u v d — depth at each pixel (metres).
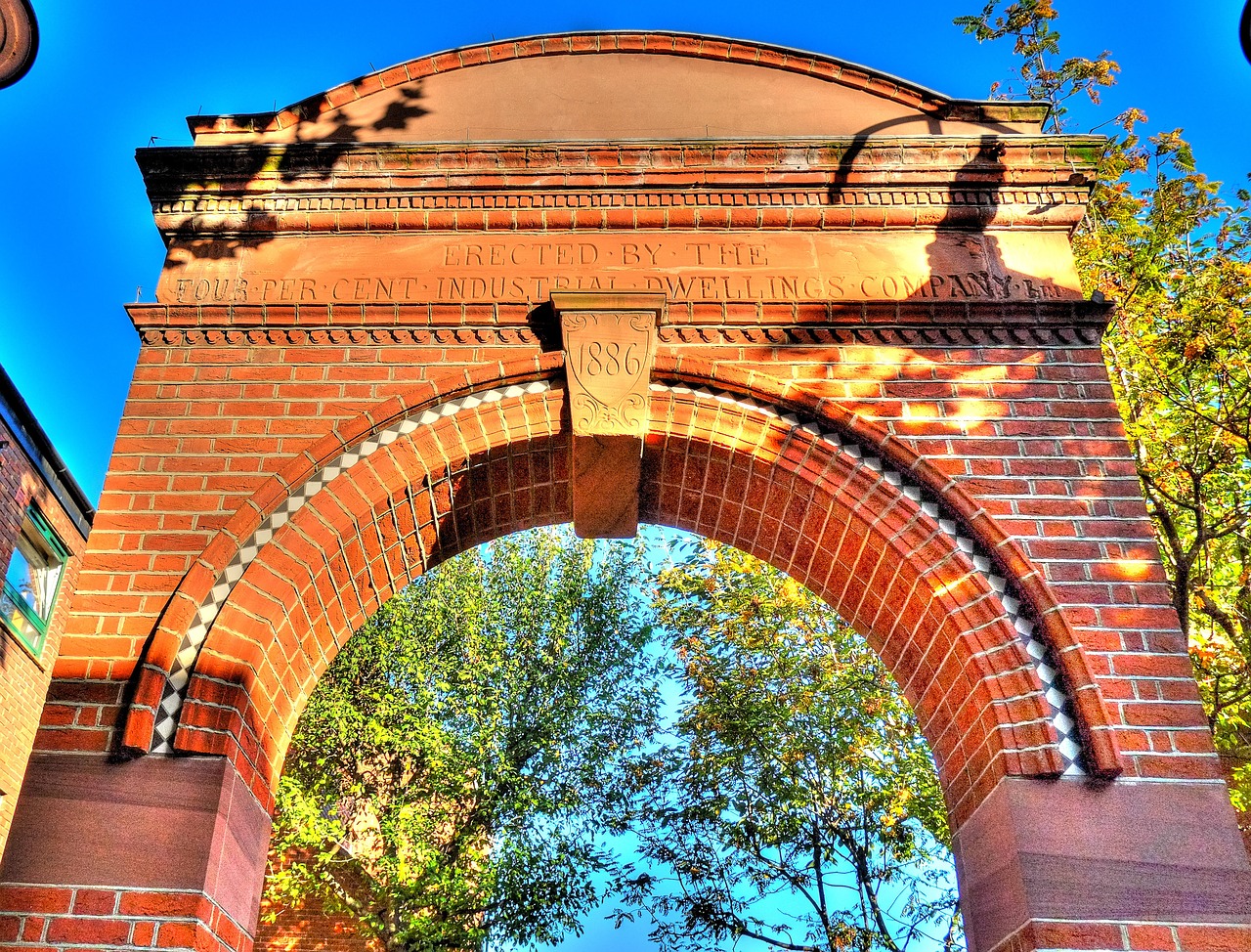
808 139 6.62
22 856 4.63
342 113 7.05
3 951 4.45
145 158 6.65
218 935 4.80
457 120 7.03
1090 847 4.73
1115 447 5.85
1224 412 8.75
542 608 16.38
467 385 6.01
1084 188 6.62
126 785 4.83
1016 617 5.38
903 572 5.67
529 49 7.24
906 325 6.19
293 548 5.56
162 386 6.02
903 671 6.19
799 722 12.65
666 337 6.16
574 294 6.12
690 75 7.18
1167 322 9.27
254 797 5.38
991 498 5.69
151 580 5.40
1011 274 6.43
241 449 5.83
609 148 6.64
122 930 4.50
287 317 6.21
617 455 5.96
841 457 5.84
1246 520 8.76
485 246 6.51
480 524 6.57
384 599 6.57
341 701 14.65
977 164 6.61
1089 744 4.95
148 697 4.97
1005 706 5.13
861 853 12.34
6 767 11.95
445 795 14.59
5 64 4.53
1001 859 4.96
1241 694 8.78
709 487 6.30
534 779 14.91
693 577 13.77
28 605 12.77
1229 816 4.77
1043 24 10.53
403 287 6.38
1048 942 4.53
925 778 11.91
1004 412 5.96
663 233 6.54
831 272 6.41
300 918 17.33
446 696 15.32
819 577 6.45
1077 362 6.12
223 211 6.60
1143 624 5.29
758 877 12.59
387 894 14.18
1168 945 4.50
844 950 11.62
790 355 6.11
